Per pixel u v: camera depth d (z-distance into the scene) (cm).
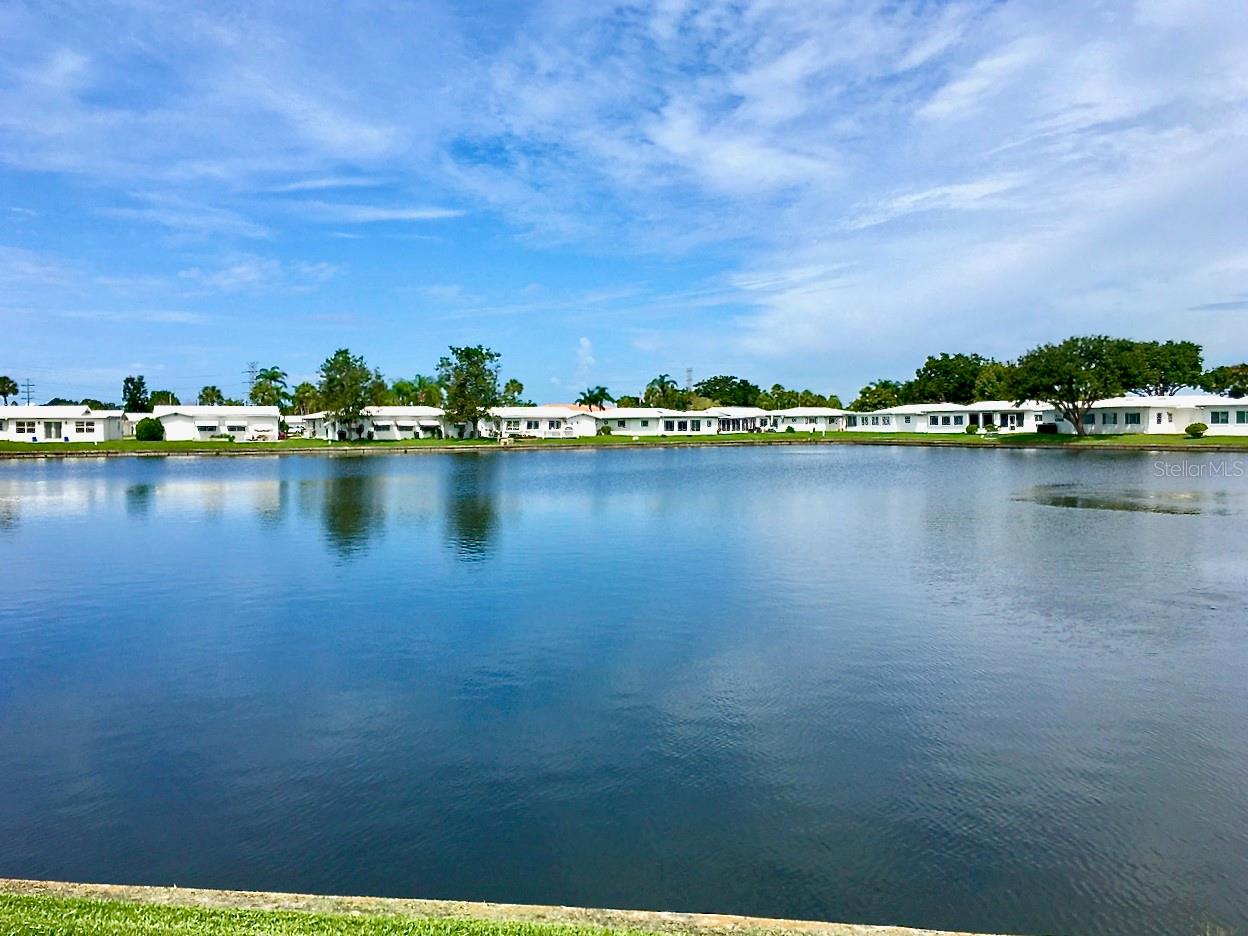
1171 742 1081
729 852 837
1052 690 1275
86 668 1434
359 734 1134
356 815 914
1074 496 3962
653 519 3294
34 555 2578
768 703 1230
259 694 1294
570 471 6166
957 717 1171
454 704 1240
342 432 11138
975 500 3856
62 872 810
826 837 862
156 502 4091
